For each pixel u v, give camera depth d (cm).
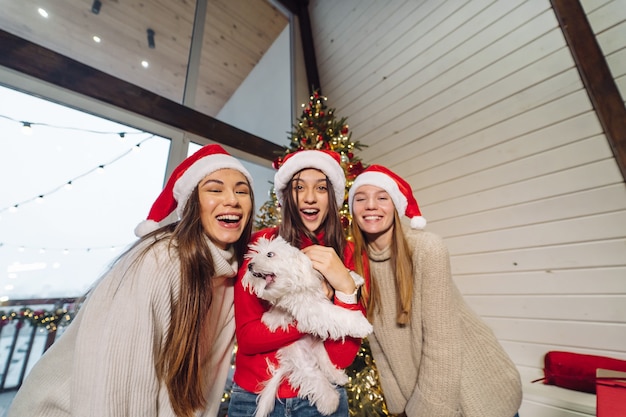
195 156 81
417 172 228
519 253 167
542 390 141
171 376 61
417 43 239
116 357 54
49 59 162
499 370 82
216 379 82
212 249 73
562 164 155
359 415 129
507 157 177
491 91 189
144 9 229
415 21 242
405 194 107
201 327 69
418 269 85
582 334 141
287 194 95
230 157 83
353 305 70
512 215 172
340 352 72
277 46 332
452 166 206
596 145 144
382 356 97
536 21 171
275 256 68
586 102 149
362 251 98
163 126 207
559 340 148
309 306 65
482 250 183
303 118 213
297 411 71
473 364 82
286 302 66
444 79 217
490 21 193
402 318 86
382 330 93
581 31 150
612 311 134
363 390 131
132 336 57
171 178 81
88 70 175
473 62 201
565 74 157
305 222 94
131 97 191
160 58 236
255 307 76
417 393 79
